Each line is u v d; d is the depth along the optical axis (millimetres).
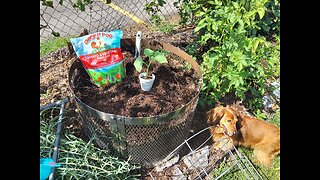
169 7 1809
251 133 1222
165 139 1070
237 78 1182
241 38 1202
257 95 1366
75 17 1653
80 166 990
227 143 1229
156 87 1164
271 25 1721
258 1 1273
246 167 1208
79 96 1106
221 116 1229
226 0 1352
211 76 1268
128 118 962
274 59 1288
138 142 1045
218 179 1169
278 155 1236
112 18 1663
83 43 1102
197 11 1458
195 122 1298
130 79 1185
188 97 1147
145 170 1159
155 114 1064
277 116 1369
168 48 1258
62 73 1382
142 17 1704
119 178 1057
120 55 1151
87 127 1094
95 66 1116
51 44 1494
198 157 1196
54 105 1159
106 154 1095
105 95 1118
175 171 1164
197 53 1502
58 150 993
